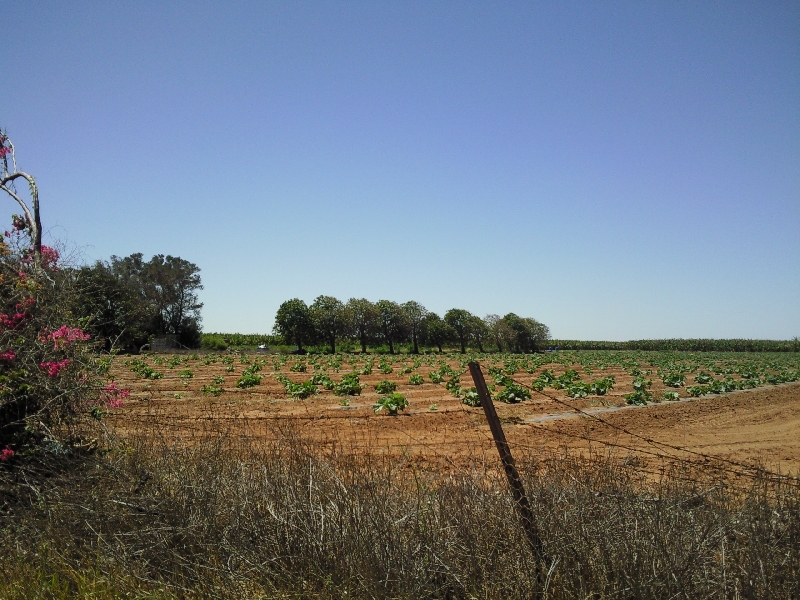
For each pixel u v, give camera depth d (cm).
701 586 419
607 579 441
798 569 425
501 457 477
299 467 568
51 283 798
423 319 9319
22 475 618
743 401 2312
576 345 11894
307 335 8131
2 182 898
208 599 488
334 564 481
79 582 513
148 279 6744
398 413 1820
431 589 461
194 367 4150
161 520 554
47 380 695
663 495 504
